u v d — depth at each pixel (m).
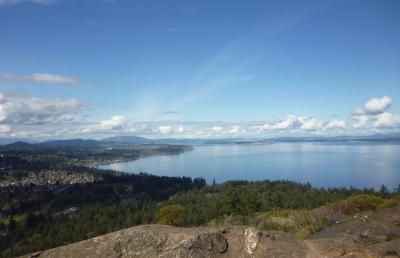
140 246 13.66
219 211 51.91
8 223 82.06
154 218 59.44
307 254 14.05
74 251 13.83
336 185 114.50
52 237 61.47
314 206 56.59
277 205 55.12
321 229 22.20
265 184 88.62
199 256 13.20
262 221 32.78
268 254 13.62
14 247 63.25
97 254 13.56
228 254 13.64
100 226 64.81
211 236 13.84
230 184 99.56
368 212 25.34
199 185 123.56
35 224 75.69
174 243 13.48
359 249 14.56
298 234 22.69
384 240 16.50
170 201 84.44
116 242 13.87
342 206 30.91
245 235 14.44
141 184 125.44
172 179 134.12
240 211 49.53
